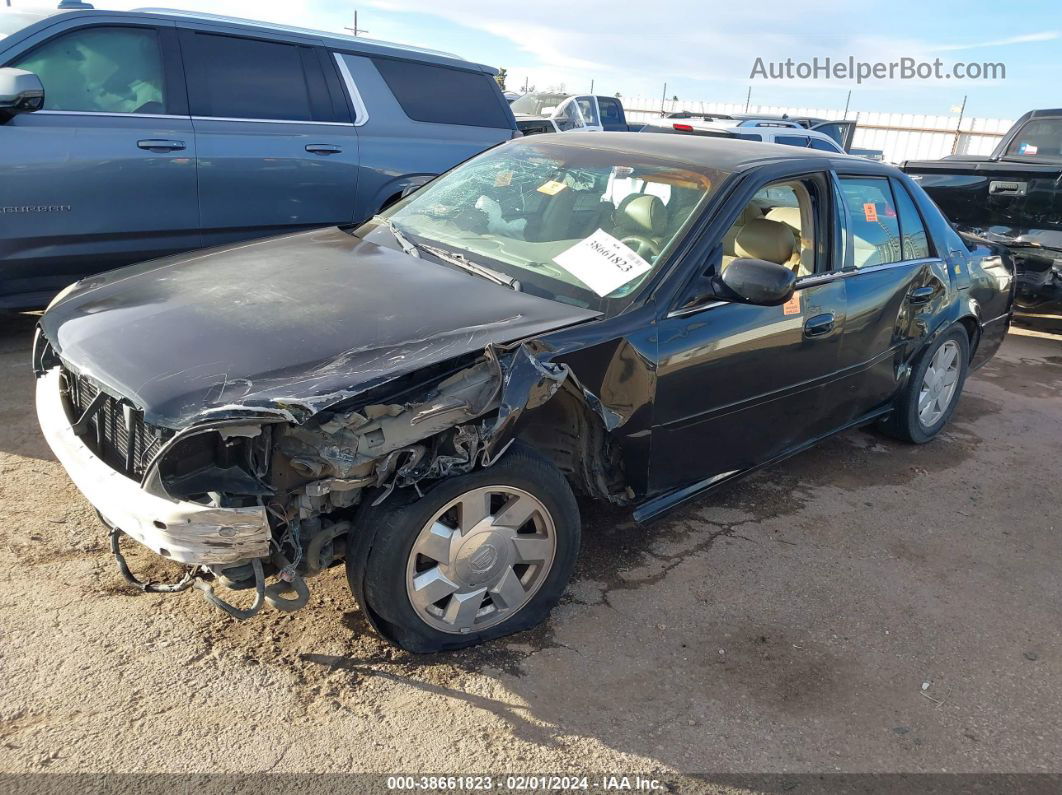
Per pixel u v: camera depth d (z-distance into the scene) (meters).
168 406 2.19
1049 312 7.50
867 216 4.09
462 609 2.68
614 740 2.44
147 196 5.23
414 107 6.57
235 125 5.56
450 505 2.53
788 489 4.23
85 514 3.32
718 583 3.32
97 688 2.43
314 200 6.02
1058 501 4.37
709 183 3.33
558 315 2.84
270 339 2.48
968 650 3.04
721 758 2.42
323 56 6.06
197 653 2.62
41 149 4.77
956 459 4.83
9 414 4.19
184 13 5.51
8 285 4.93
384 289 2.91
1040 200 6.94
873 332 4.05
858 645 3.01
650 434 3.04
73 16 4.98
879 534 3.85
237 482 2.22
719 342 3.15
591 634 2.92
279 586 2.38
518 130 7.33
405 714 2.46
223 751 2.26
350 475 2.30
